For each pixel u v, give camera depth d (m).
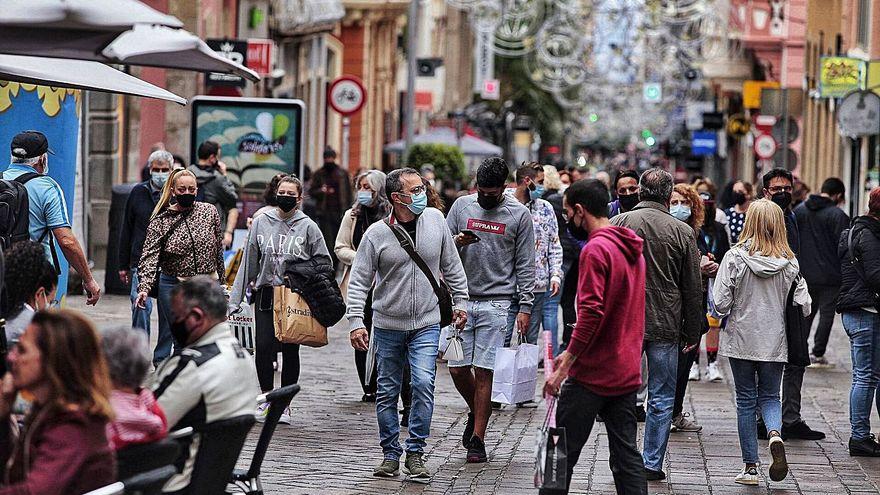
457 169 83.56
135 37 15.71
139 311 30.42
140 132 61.28
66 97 32.69
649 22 95.75
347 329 44.09
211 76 59.19
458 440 25.91
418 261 22.25
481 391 23.88
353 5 102.56
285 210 26.48
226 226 36.19
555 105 154.88
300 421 27.12
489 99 140.50
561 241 35.50
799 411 26.84
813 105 92.44
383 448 22.42
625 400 17.94
